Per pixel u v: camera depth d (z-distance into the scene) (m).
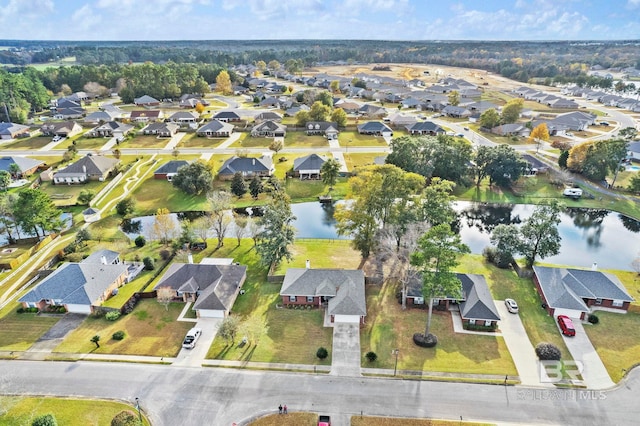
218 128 144.25
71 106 189.00
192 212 92.19
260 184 98.31
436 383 45.78
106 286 60.72
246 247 75.94
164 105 198.75
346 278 61.12
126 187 103.19
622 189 103.06
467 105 189.00
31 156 125.44
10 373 47.25
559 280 60.50
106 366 48.31
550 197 100.88
